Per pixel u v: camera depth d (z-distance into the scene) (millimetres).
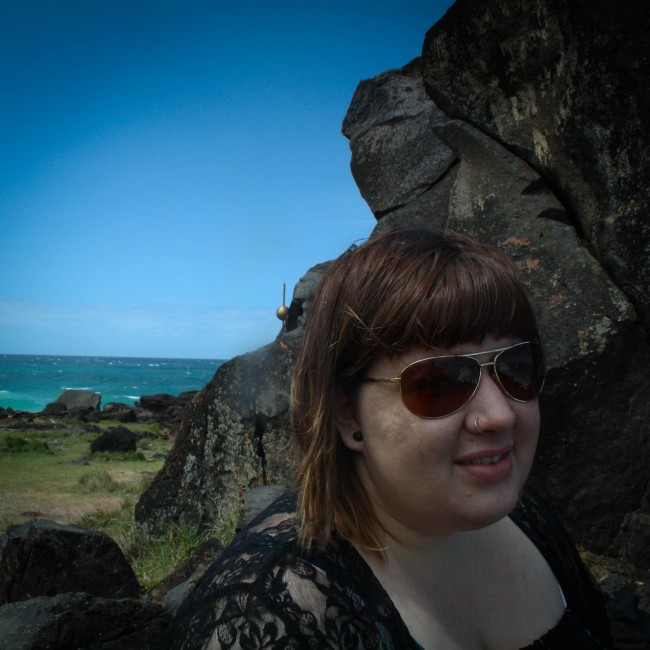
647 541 3701
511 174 4664
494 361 933
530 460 1003
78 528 4012
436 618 991
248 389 6008
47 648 2189
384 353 943
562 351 4023
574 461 3990
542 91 4234
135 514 6500
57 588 3729
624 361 3967
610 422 3949
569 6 3756
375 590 912
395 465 940
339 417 1019
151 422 29703
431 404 914
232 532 5254
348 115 7375
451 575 1061
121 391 74562
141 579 4902
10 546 3758
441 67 4910
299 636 804
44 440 19828
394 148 6426
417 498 941
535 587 1171
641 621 2914
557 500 4023
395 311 916
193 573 4152
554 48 3992
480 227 4711
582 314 4062
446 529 975
